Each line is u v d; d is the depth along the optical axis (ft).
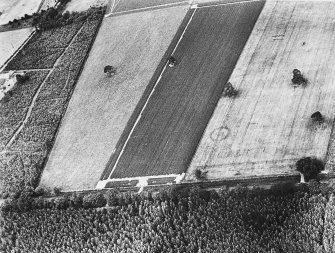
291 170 397.60
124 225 387.75
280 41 522.88
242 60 515.50
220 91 487.61
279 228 352.08
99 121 499.51
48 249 386.11
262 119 446.60
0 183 465.47
